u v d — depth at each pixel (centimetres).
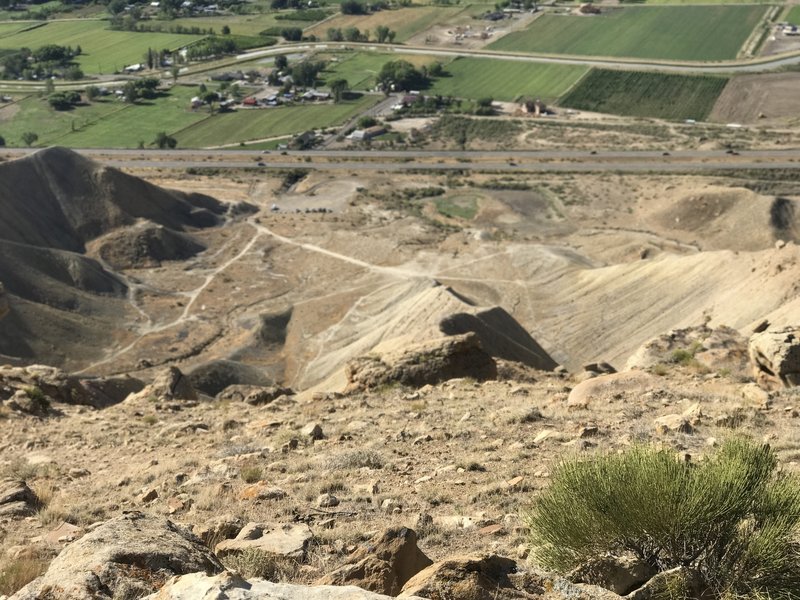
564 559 1122
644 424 2408
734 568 1074
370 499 1830
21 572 1329
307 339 10656
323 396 3422
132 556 998
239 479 2127
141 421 3238
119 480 2252
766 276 7750
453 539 1512
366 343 9531
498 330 7381
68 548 1023
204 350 10744
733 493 1092
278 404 3444
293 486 1972
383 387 3619
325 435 2602
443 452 2262
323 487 1931
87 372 10000
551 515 1137
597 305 10312
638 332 9500
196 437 2823
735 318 7350
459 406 2956
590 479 1135
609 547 1114
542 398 3086
